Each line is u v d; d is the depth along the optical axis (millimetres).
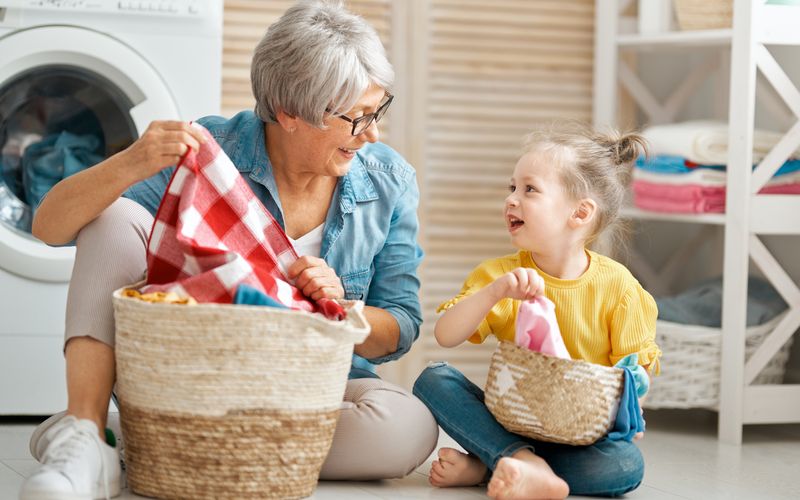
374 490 1944
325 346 1696
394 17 3324
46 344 2574
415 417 1999
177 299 1700
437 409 2035
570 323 2098
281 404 1688
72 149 2609
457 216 3402
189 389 1659
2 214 2561
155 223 1794
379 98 1968
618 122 3367
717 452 2484
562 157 2121
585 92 3441
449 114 3377
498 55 3387
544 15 3395
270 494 1725
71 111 2604
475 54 3375
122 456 2035
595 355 2113
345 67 1874
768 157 2596
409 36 3336
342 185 2098
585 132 2211
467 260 3414
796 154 2678
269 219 1890
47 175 2596
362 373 2176
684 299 2875
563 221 2111
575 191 2111
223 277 1753
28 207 2588
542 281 1914
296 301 1824
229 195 1824
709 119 3342
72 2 2533
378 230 2133
